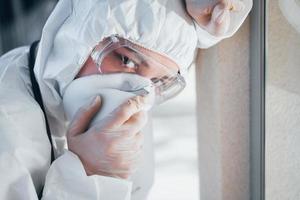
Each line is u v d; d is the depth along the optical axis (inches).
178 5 24.9
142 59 26.0
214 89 30.4
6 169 24.0
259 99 28.8
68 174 25.7
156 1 24.1
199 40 28.2
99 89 26.7
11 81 28.4
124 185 25.9
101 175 26.6
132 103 25.3
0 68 30.2
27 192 24.3
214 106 30.8
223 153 31.0
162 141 83.6
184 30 25.7
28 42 75.8
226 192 31.8
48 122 30.1
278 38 27.8
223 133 30.6
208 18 24.8
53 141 31.0
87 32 24.6
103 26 24.2
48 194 25.2
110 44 25.3
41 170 26.4
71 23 26.0
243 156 31.3
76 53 26.0
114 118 25.0
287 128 29.3
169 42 25.7
